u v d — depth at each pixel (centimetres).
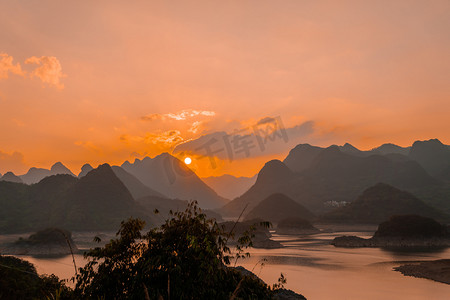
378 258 9806
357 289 5872
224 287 1055
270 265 8275
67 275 6925
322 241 15488
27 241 12875
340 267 8169
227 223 14425
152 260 1005
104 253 1101
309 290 5725
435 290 5900
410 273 7375
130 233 1136
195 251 1017
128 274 1071
